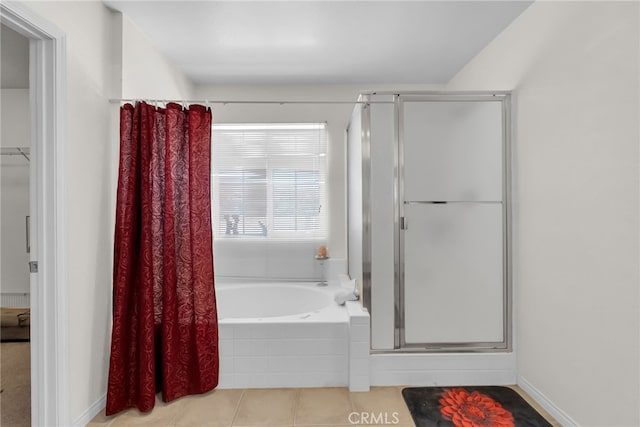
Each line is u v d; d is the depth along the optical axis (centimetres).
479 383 243
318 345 239
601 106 168
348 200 353
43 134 177
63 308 180
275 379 239
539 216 217
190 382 232
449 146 245
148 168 219
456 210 246
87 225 202
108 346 221
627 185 155
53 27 175
